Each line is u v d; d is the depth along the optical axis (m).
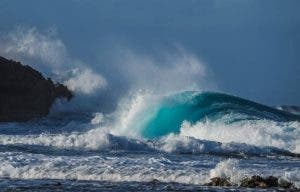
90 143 137.38
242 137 153.00
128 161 107.88
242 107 177.12
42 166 101.81
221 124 163.12
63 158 110.94
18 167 101.75
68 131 179.25
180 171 98.50
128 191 84.81
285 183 89.81
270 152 133.62
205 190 86.12
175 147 133.50
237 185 90.12
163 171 98.44
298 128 155.75
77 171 98.75
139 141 136.50
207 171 99.06
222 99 178.50
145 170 99.12
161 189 86.62
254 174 95.81
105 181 93.19
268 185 89.69
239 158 123.31
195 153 130.25
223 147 134.00
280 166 110.19
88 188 87.06
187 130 166.62
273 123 160.12
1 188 86.75
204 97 177.50
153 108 178.12
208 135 160.38
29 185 89.25
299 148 141.25
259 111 178.75
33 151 126.69
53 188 86.88
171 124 172.88
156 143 135.38
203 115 170.75
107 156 118.94
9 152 119.38
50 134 155.12
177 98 178.38
